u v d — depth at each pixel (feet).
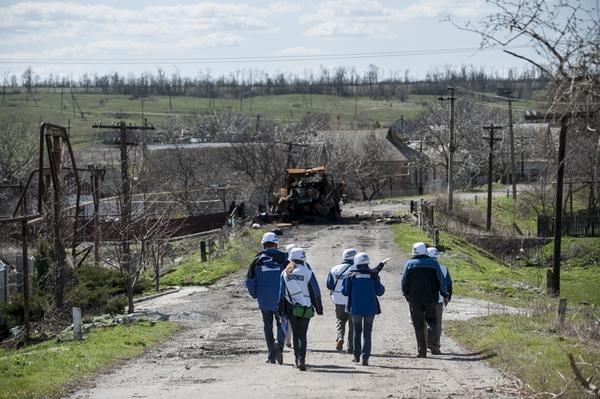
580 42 33.96
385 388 48.96
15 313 101.35
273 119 614.34
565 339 65.31
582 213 243.81
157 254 132.67
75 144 440.45
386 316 93.86
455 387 49.42
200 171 292.81
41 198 109.09
